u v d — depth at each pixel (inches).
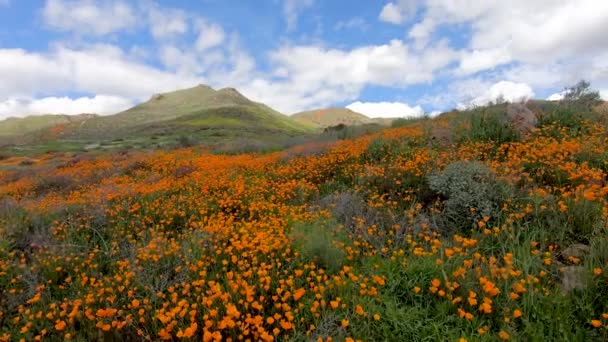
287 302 136.6
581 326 105.2
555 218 159.6
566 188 192.1
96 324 127.9
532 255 140.6
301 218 217.9
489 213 176.6
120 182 459.8
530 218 171.2
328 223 202.4
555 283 123.0
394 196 238.2
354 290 132.2
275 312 132.3
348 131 743.1
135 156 766.5
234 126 3585.1
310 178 338.0
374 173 275.3
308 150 495.5
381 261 153.3
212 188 337.7
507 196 185.2
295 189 301.9
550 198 175.9
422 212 207.0
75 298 153.3
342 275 141.0
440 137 369.1
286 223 215.5
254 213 257.9
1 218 257.1
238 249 173.3
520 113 365.1
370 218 204.7
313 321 124.9
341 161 363.3
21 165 1074.1
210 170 448.8
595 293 112.3
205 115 4667.8
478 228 176.1
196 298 144.6
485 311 108.4
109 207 281.1
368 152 371.6
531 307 112.0
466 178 202.8
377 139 398.9
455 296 124.9
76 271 176.1
